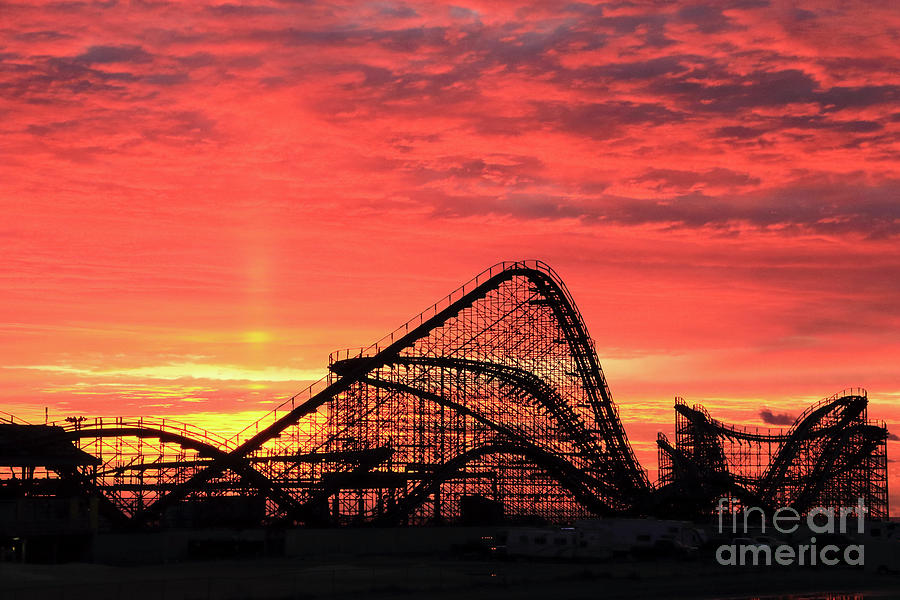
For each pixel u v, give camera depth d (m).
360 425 109.69
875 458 137.00
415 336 111.88
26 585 68.62
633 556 99.25
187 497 100.88
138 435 97.69
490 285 114.69
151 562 91.56
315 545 99.06
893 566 93.12
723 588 77.25
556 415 116.88
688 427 134.88
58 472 93.00
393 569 82.88
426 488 108.31
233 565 87.44
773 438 135.38
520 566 90.00
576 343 117.75
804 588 78.50
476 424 112.94
